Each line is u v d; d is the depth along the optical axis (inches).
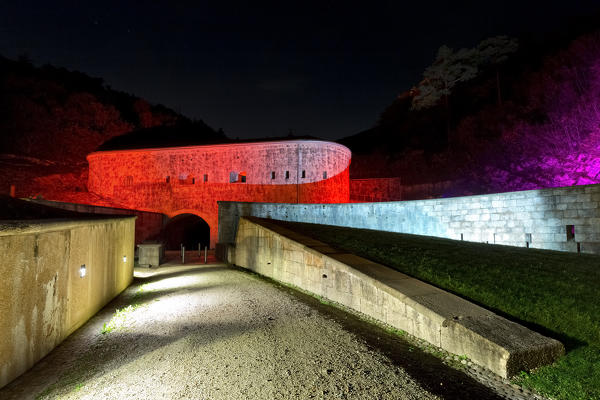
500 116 1467.8
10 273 183.0
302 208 810.2
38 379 190.4
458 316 220.2
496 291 271.0
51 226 222.7
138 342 245.6
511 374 177.8
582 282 284.5
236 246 669.9
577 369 178.1
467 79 2042.3
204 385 177.0
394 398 161.5
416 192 1590.8
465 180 1434.5
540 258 379.2
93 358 220.2
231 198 1348.4
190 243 1733.5
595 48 1138.0
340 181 1376.7
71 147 2006.6
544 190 480.1
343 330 255.6
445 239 550.3
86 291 307.3
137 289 470.6
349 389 170.1
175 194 1400.1
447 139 1893.5
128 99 2780.5
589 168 915.4
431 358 207.3
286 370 191.5
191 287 446.3
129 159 1467.8
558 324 221.5
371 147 2471.7
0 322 175.0
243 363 201.5
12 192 916.6
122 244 462.3
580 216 447.2
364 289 301.3
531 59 1958.7
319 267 376.5
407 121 2331.4
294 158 1315.2
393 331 255.3
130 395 169.6
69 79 2551.7
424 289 271.6
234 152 1368.1
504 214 523.8
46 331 224.8
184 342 238.7
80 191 1533.0
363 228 698.2
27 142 1859.0
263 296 375.2
